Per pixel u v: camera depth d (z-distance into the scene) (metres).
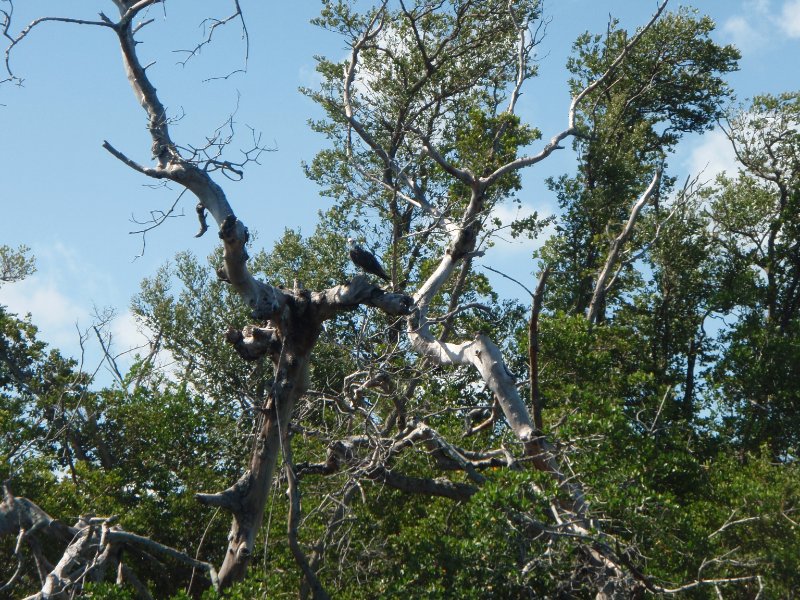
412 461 17.03
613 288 34.06
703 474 18.72
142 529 18.03
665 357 33.38
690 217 33.50
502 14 26.02
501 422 21.00
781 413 28.95
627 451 16.19
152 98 14.41
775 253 34.34
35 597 12.67
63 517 17.33
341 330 24.53
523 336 23.06
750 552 15.77
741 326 30.34
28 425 21.80
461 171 18.50
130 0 14.80
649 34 33.94
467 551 12.63
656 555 14.11
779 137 34.56
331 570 15.37
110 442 22.09
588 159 33.69
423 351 16.50
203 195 14.03
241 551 13.96
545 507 12.85
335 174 29.41
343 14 27.75
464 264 22.91
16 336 26.73
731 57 34.47
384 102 27.55
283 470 15.65
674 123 36.59
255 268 33.56
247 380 16.86
